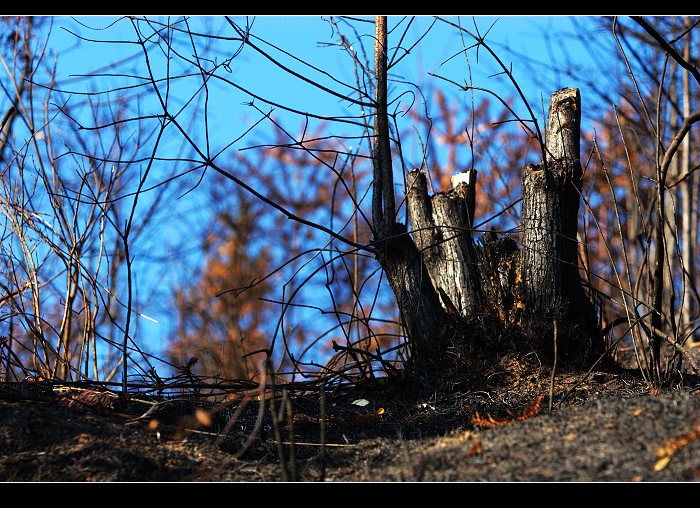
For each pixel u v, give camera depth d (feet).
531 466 16.93
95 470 18.45
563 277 26.89
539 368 26.58
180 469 19.25
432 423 24.34
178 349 51.24
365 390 27.02
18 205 30.35
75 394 23.86
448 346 27.63
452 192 29.73
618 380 25.93
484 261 28.32
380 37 29.40
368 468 18.93
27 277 31.68
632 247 45.70
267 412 24.58
